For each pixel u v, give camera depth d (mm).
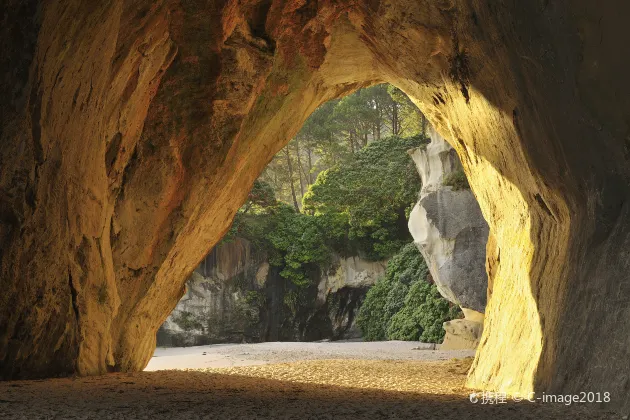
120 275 10094
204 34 9844
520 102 7051
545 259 7473
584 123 5711
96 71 7965
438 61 9430
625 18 4930
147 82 9578
